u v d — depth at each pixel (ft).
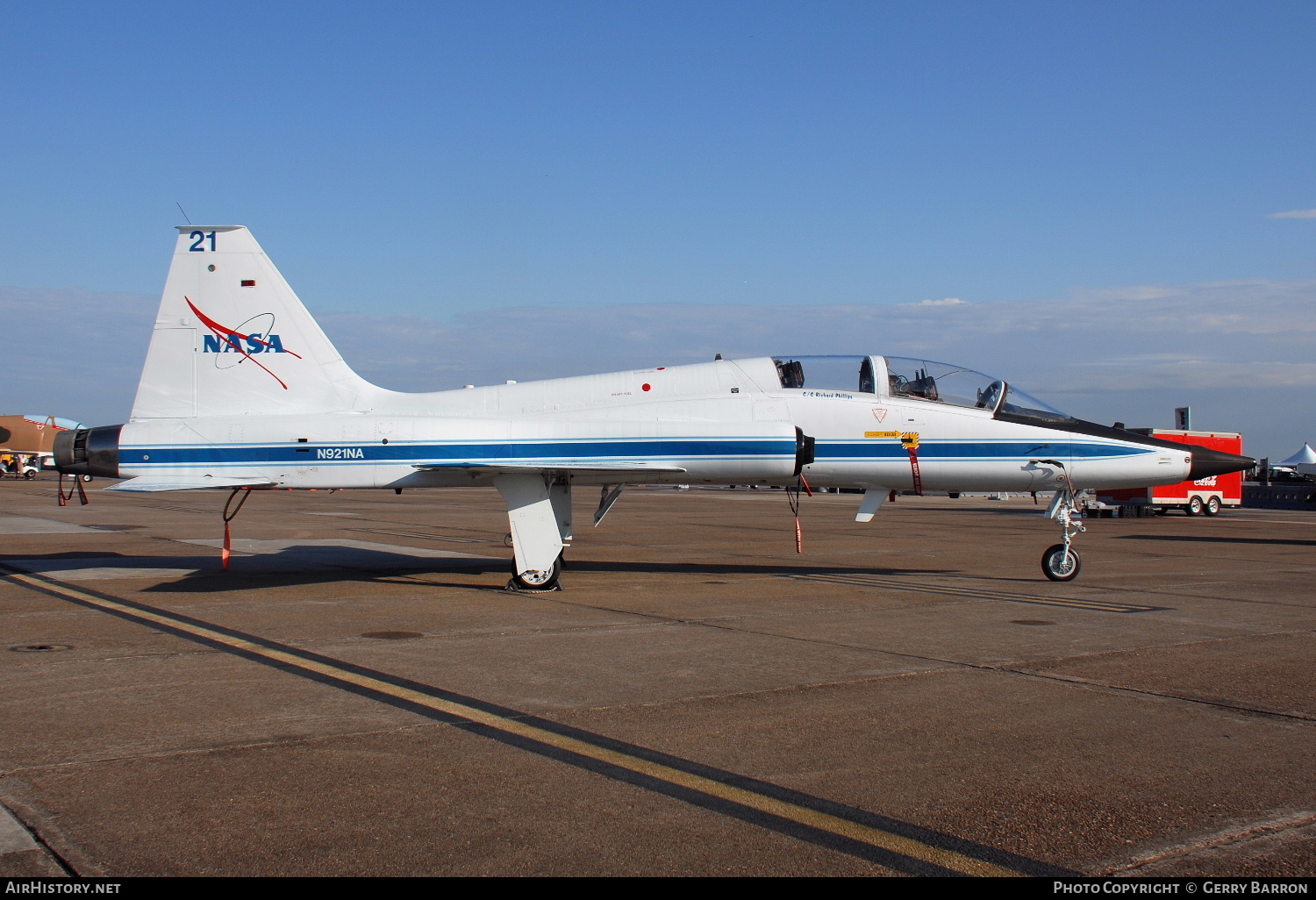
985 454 43.01
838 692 21.15
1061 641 27.68
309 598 35.14
